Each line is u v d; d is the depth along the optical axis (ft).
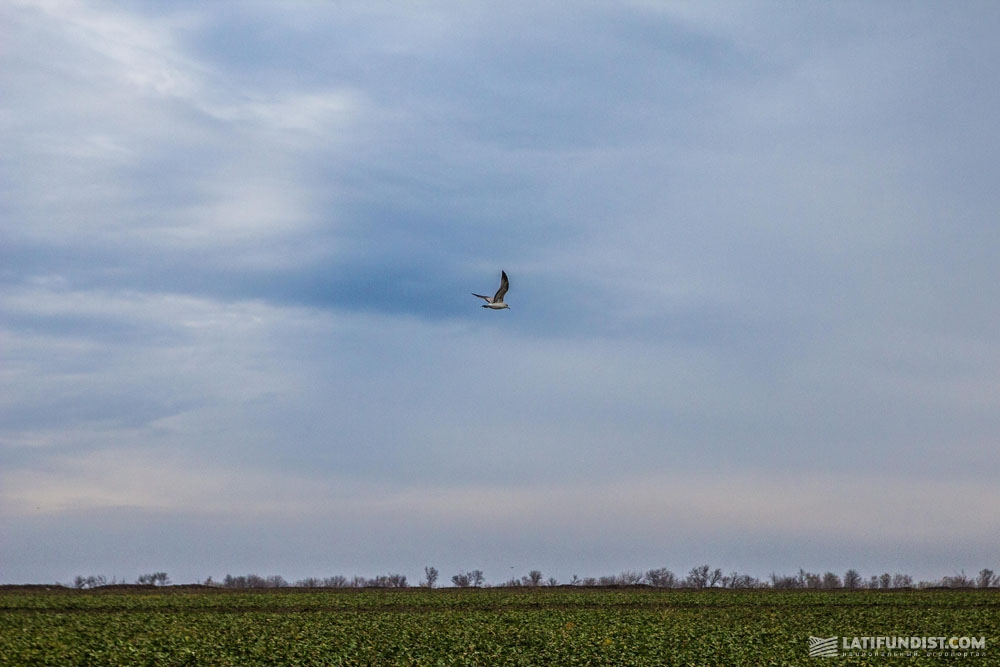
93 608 187.32
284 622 155.53
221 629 144.56
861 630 147.74
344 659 116.88
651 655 120.88
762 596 230.27
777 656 121.19
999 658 121.19
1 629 142.20
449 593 240.53
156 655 118.42
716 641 133.08
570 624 152.05
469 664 114.62
